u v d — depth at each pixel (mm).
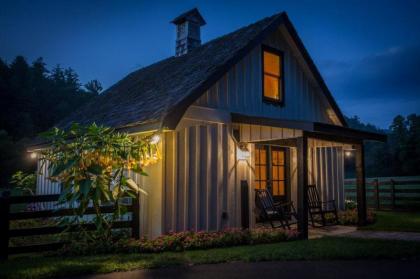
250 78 10375
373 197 16938
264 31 10414
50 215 6793
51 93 56531
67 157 6566
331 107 12656
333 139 9422
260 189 9688
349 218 10562
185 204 8242
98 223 6680
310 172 11820
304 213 8031
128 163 7035
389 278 4801
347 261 5816
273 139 8773
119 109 10812
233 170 9289
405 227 9664
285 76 11508
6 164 29219
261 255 6102
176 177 8188
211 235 7562
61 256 6477
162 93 9664
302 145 8172
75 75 97938
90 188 6461
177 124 7695
